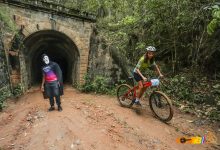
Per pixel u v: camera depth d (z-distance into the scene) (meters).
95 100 8.20
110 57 10.41
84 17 10.29
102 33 11.12
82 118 5.70
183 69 9.61
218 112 6.36
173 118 6.21
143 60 5.66
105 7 12.98
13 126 5.51
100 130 4.98
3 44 8.48
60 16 9.85
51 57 16.05
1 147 4.42
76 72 11.51
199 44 8.21
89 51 10.73
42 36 10.55
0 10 8.34
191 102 7.37
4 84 8.20
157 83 5.75
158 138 4.89
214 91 7.51
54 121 5.40
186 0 7.66
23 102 8.27
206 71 8.84
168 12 8.39
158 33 9.91
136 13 9.54
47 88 6.18
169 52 10.59
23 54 9.89
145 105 7.30
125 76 10.26
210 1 6.62
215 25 4.42
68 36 10.20
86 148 4.19
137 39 11.18
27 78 10.80
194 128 5.58
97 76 10.24
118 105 7.27
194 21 8.15
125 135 4.89
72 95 9.56
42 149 4.20
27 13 9.17
